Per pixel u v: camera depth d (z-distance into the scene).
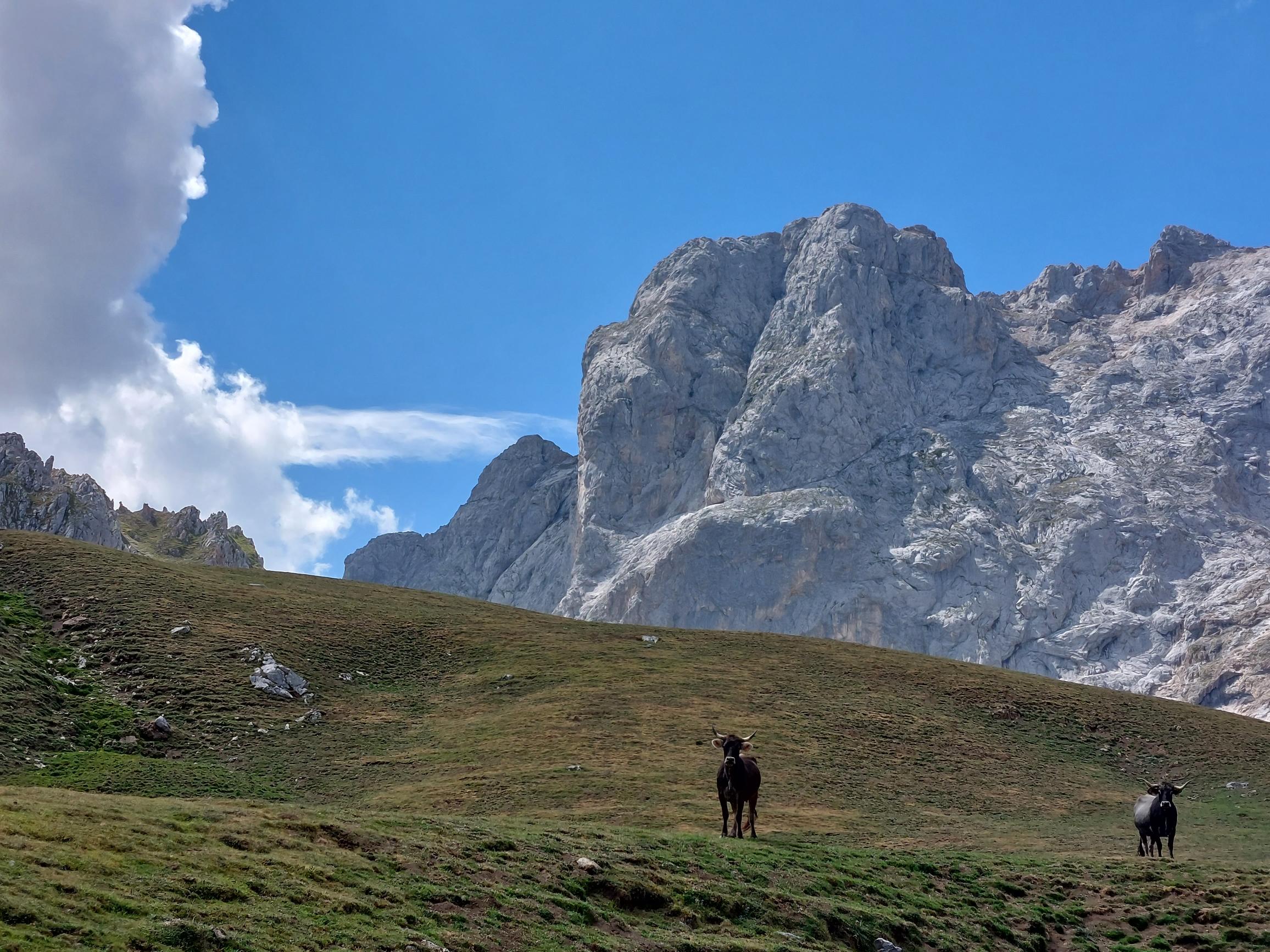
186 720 57.62
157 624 70.94
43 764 47.97
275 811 26.27
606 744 58.66
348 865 23.20
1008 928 30.08
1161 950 29.83
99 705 57.09
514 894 23.94
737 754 35.66
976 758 64.81
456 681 72.50
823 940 26.03
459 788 49.72
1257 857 42.38
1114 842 45.41
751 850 32.06
